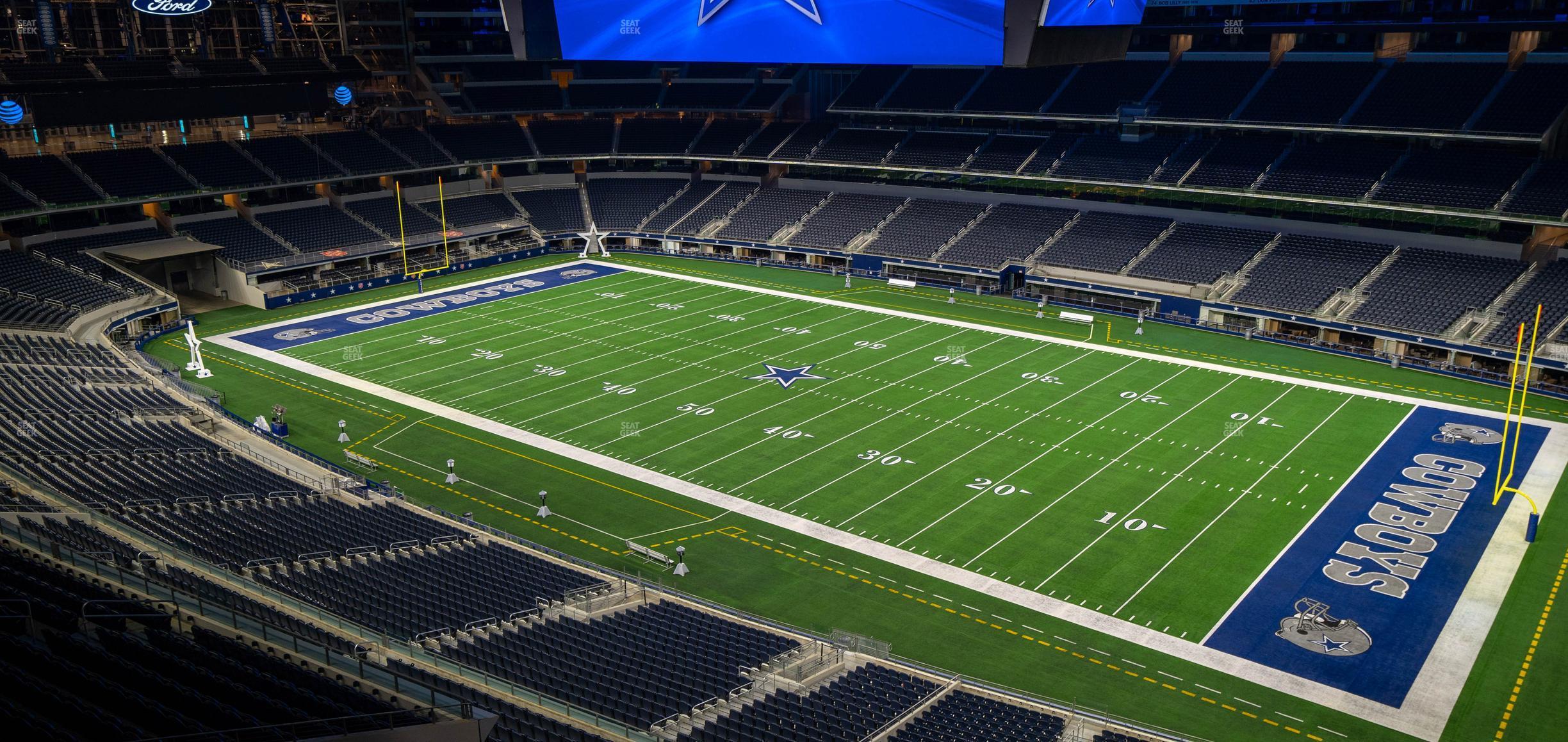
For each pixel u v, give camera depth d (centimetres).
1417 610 3256
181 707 1861
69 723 1677
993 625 3228
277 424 4712
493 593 3203
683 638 3011
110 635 2166
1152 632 3177
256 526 3534
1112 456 4450
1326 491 4094
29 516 3025
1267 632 3162
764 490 4150
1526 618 3203
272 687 2033
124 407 4653
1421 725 2734
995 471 4303
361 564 3328
